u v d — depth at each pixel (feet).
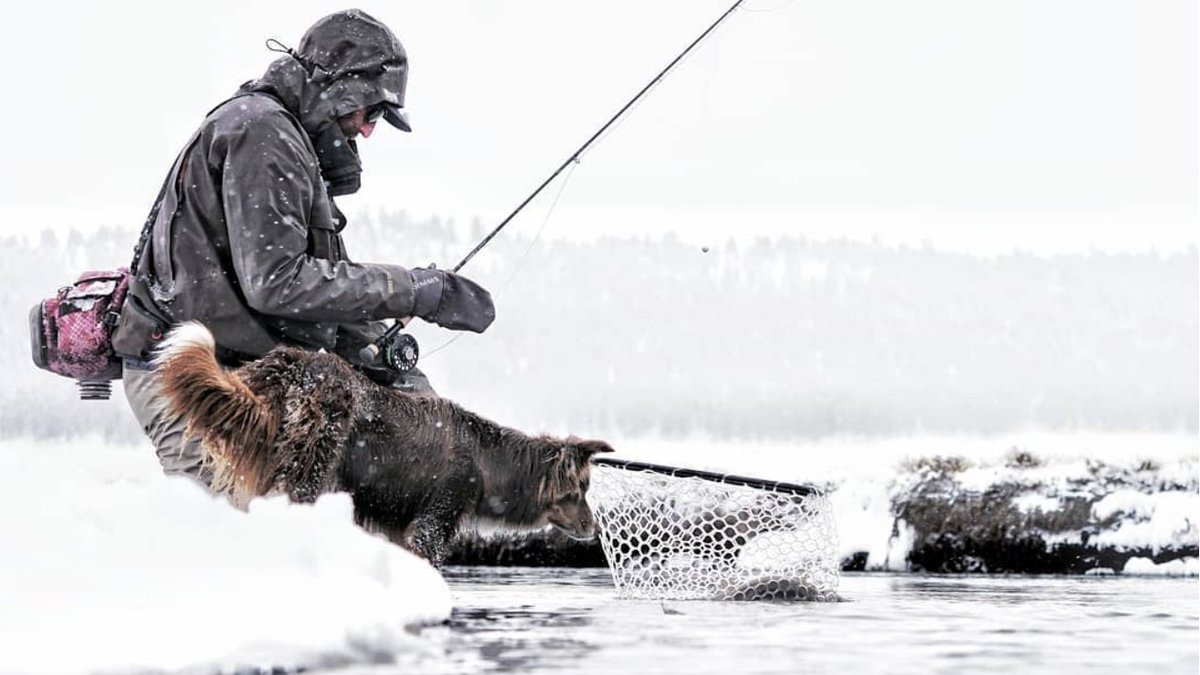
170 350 38.42
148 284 41.14
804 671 27.27
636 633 33.68
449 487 43.52
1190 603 44.62
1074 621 38.01
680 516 47.32
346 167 43.78
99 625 25.49
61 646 24.20
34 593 27.20
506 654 29.19
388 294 41.55
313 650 26.78
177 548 30.48
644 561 49.55
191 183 40.91
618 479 47.21
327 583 30.37
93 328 41.55
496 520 45.14
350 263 41.98
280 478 39.17
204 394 38.17
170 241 40.86
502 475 44.78
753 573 46.44
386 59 43.39
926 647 31.45
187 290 40.73
